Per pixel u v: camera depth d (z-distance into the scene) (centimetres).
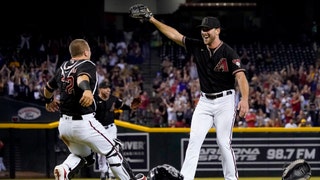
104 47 5625
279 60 5947
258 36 6469
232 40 6425
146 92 5069
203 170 3400
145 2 5512
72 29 6328
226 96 1958
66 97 1797
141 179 1845
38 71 5028
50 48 5656
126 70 5194
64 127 1809
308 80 5066
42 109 4750
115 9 5725
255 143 3425
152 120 4625
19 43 5719
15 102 4775
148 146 3447
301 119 4381
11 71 5053
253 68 5609
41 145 3456
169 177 1686
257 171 3422
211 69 1948
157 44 5791
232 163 1970
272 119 4444
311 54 6031
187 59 5612
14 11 6366
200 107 1988
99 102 2731
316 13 6675
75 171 1864
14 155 3453
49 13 6425
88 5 6391
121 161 1831
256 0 6962
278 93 4859
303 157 3428
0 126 3447
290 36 6444
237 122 4194
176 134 3447
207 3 6988
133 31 5897
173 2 5559
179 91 4850
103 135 1812
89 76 1777
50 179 3428
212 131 3388
